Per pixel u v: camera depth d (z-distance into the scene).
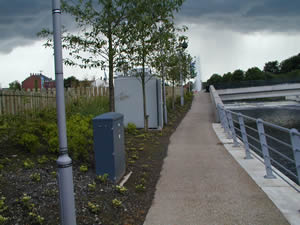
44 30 7.66
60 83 2.93
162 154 8.16
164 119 14.96
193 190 5.04
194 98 40.88
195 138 10.99
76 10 7.61
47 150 6.26
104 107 13.57
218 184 5.33
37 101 10.47
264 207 4.16
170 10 8.48
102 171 5.21
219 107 14.93
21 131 6.40
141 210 4.23
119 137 5.51
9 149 6.04
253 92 51.69
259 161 7.11
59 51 2.95
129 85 13.19
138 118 13.16
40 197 4.00
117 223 3.75
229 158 7.52
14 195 3.93
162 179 5.77
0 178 4.39
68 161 2.93
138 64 8.98
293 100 59.88
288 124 29.14
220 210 4.13
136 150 8.45
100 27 7.71
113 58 8.28
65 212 2.93
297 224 3.61
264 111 42.62
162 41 9.41
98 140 5.19
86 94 14.20
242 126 7.62
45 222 3.46
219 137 11.09
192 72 27.86
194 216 3.96
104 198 4.39
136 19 7.90
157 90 13.05
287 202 4.32
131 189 5.06
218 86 52.78
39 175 4.73
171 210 4.20
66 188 2.92
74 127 7.22
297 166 4.18
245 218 3.83
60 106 2.94
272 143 15.73
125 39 7.81
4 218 3.27
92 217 3.78
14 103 9.05
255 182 5.37
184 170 6.41
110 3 7.59
